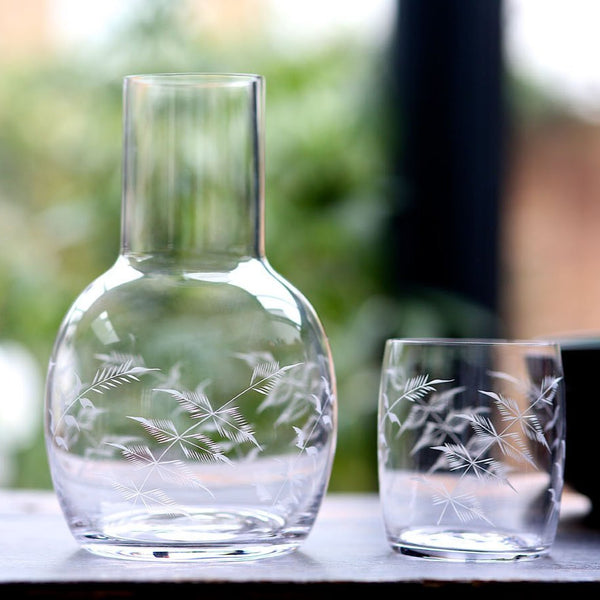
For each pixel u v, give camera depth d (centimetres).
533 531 81
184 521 79
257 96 83
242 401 79
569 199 163
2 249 170
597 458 91
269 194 168
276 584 76
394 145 167
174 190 82
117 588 75
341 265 168
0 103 170
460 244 166
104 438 79
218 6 169
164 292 80
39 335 170
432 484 81
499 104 164
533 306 165
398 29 166
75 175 171
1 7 171
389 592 76
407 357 82
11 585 75
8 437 166
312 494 81
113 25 170
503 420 81
